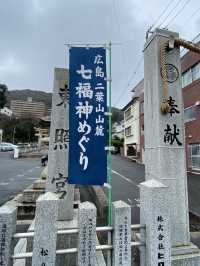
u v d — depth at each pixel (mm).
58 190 5277
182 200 4238
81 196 10047
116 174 19219
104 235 5285
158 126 4289
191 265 3855
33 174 17828
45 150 41812
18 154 35594
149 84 4695
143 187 3439
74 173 3961
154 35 4477
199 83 19266
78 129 4066
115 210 3166
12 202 7855
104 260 4168
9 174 17797
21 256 2883
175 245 4078
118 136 54844
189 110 21047
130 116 39000
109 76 4250
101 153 4039
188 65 21094
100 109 4137
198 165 19438
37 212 2904
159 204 3244
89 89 4176
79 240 2998
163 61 4355
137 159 34188
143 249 3318
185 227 4184
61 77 5684
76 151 4012
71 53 4270
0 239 2775
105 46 4309
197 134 19578
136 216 7516
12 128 68438
